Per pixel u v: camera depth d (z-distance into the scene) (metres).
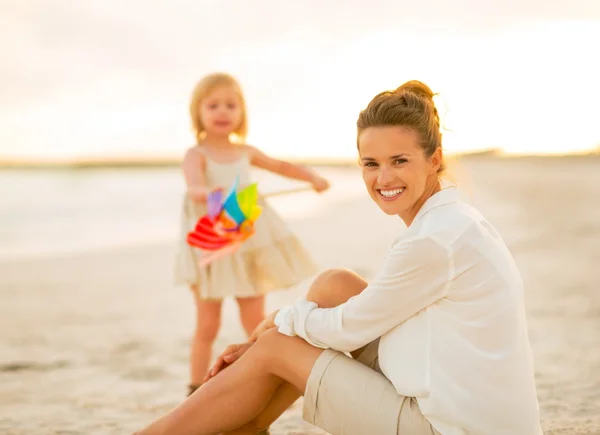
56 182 31.38
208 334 3.63
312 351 2.20
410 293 2.03
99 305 6.30
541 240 9.24
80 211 19.44
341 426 2.14
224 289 3.51
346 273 2.36
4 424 3.06
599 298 5.48
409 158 2.10
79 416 3.18
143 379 3.87
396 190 2.13
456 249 1.99
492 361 1.97
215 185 3.69
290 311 2.25
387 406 2.07
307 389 2.17
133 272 8.55
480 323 1.99
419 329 2.05
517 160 53.31
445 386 1.98
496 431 1.97
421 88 2.23
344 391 2.12
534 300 5.46
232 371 2.27
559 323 4.69
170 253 10.48
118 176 37.59
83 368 4.12
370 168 2.17
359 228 12.43
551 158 54.12
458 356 1.99
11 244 12.53
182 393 3.57
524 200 17.06
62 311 6.04
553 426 2.75
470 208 2.12
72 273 8.49
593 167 49.00
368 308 2.07
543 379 3.44
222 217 3.10
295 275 3.65
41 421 3.10
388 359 2.10
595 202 16.03
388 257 2.08
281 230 3.67
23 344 4.79
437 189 2.19
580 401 3.08
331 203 20.39
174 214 18.62
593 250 8.25
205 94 3.72
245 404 2.26
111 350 4.58
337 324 2.12
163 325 5.40
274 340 2.24
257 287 3.57
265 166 3.91
